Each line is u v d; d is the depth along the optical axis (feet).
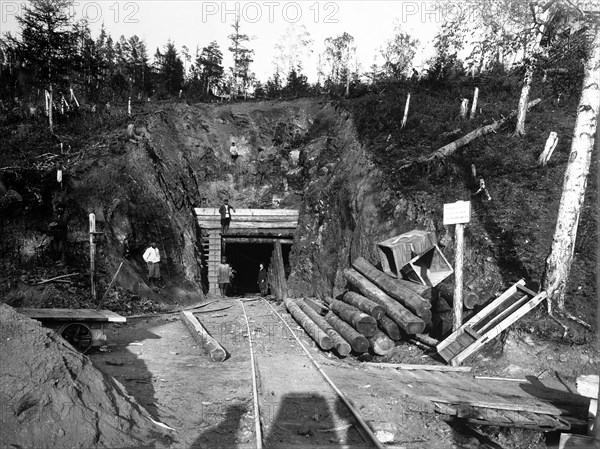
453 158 60.44
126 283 59.57
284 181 103.30
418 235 42.19
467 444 23.65
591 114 35.58
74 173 64.80
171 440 19.98
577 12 38.99
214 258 85.56
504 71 93.30
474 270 43.45
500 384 30.78
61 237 56.65
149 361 33.27
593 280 38.75
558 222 36.14
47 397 17.60
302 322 46.26
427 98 90.53
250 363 33.24
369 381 29.99
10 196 54.19
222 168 106.73
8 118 86.48
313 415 23.79
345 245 68.13
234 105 120.06
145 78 207.41
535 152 59.72
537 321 35.53
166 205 76.95
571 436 22.20
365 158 70.64
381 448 19.98
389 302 39.52
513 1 47.55
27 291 48.96
